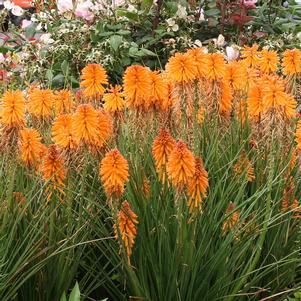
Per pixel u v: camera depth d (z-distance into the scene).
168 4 4.30
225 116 2.31
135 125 2.00
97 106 2.25
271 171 1.90
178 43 4.19
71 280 1.98
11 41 4.72
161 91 2.04
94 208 2.09
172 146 1.88
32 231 1.95
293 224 2.16
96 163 2.03
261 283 2.11
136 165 2.00
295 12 4.62
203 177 1.80
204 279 1.92
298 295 2.07
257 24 4.48
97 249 2.15
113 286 2.02
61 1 4.30
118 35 4.02
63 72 3.86
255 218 2.04
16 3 4.79
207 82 2.13
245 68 2.44
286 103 1.94
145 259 1.94
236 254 1.95
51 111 2.38
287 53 2.29
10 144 1.86
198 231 1.97
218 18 4.56
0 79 3.74
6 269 1.84
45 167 1.92
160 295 1.93
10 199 1.89
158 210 1.98
